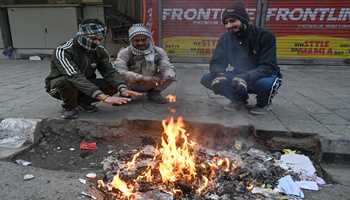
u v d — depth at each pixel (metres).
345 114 4.48
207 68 8.22
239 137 3.88
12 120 4.00
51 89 4.02
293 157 3.54
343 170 3.49
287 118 4.27
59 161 3.55
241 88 4.04
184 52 8.30
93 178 3.11
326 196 2.90
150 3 8.03
